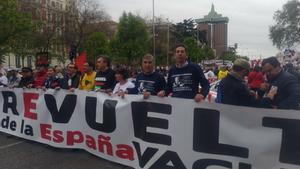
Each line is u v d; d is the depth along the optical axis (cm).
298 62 2281
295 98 538
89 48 5375
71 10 5356
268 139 443
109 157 618
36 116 755
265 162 446
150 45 6341
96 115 635
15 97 804
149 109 547
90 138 652
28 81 981
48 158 650
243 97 509
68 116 691
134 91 640
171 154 524
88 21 5447
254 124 452
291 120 429
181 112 512
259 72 1162
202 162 495
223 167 477
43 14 5500
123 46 5606
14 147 733
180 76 573
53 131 719
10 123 822
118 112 595
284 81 553
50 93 722
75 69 891
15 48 4112
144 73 634
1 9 3475
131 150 580
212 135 484
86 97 656
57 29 5316
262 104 544
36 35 4744
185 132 509
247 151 457
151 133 546
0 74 1593
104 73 730
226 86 517
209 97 912
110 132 611
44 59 1002
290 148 430
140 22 5725
